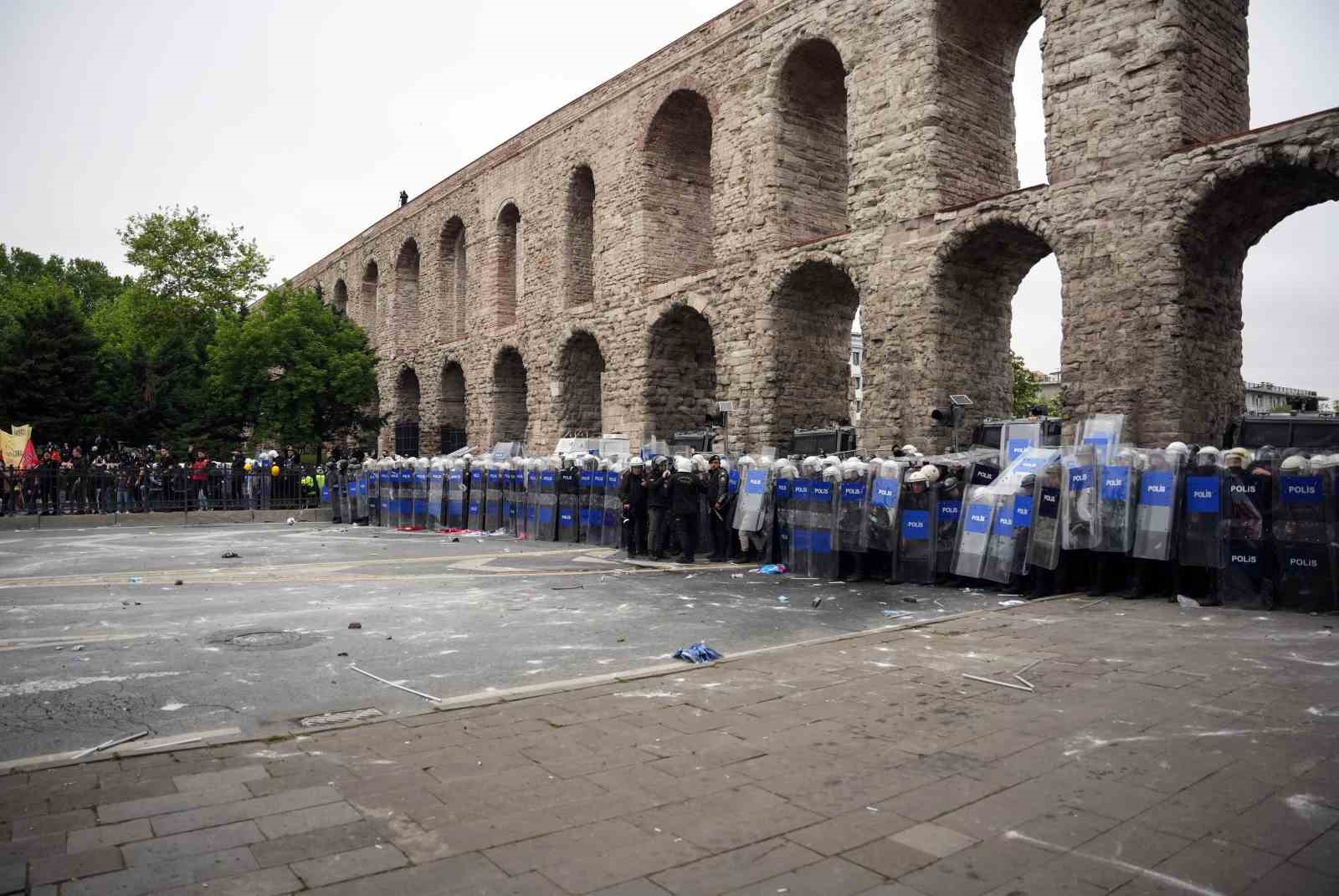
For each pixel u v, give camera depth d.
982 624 9.77
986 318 22.86
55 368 38.59
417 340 47.06
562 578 14.51
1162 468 11.27
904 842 4.18
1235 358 18.80
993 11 22.94
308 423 38.75
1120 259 18.11
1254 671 7.38
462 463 25.28
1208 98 18.33
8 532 25.39
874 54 23.22
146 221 49.50
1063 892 3.70
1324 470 10.16
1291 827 4.31
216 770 5.20
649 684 7.20
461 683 7.58
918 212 21.97
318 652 8.85
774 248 25.75
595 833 4.29
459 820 4.46
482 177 41.03
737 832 4.31
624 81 31.80
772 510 15.80
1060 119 19.27
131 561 17.45
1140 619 9.95
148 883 3.79
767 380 25.88
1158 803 4.62
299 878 3.84
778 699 6.70
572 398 35.59
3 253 74.75
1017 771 5.13
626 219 31.73
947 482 13.50
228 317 43.53
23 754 5.71
